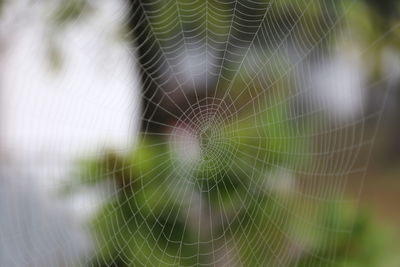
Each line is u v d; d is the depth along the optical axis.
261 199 1.22
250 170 1.21
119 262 1.17
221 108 1.21
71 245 1.15
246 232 1.21
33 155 1.14
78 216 1.16
